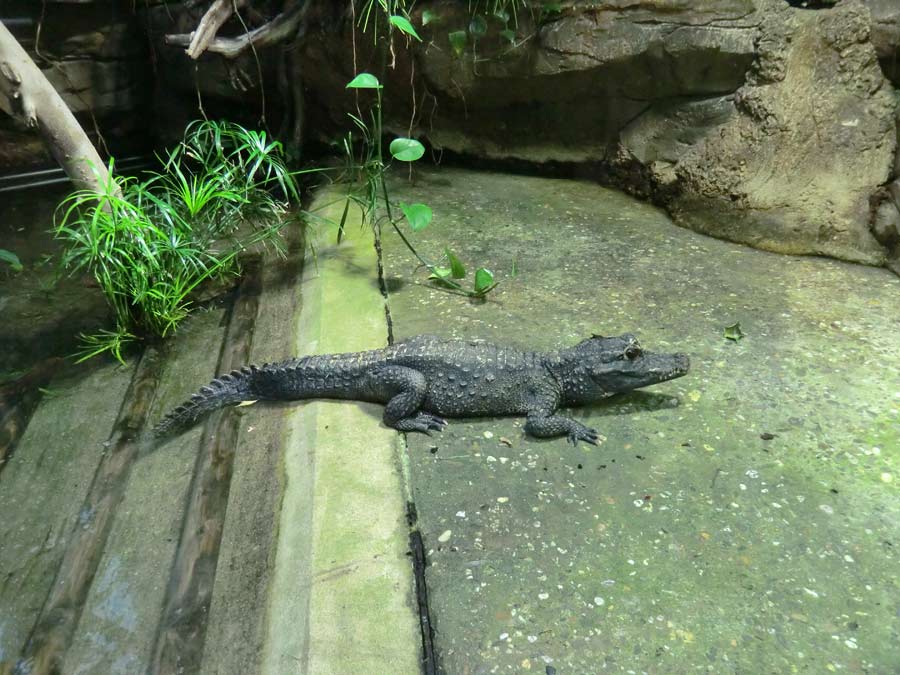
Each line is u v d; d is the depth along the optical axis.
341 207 2.79
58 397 2.08
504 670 1.13
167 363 2.20
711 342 1.86
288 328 2.19
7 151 3.47
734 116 2.52
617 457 1.53
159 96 3.72
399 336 1.95
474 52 2.84
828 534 1.33
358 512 1.42
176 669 1.29
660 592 1.24
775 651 1.15
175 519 1.64
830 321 1.94
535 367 1.67
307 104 3.37
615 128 2.84
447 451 1.58
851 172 2.31
